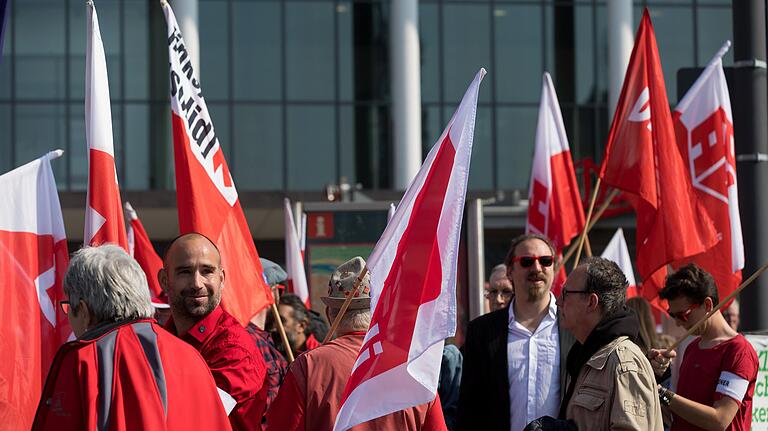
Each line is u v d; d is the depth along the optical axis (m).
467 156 4.46
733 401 5.48
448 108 27.06
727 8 27.72
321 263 9.84
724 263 7.60
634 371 4.62
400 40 25.42
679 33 27.59
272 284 6.96
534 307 5.74
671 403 5.49
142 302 3.90
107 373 3.68
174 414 3.79
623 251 9.45
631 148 7.53
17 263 5.20
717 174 7.72
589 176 24.80
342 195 20.31
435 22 27.19
